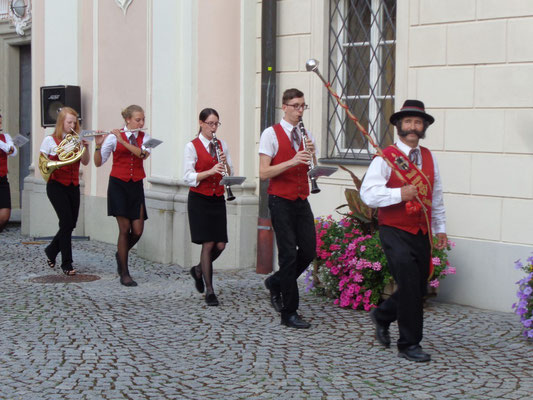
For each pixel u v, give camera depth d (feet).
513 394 15.57
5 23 46.85
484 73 22.94
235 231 29.73
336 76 27.86
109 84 35.91
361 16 27.12
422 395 15.51
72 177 28.14
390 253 17.61
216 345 19.08
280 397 15.42
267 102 28.73
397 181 17.54
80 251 34.14
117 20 35.17
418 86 24.50
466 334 20.15
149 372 16.98
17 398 15.34
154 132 32.07
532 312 19.54
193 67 30.17
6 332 20.16
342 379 16.49
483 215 23.11
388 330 19.20
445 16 23.75
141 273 29.04
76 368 17.24
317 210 27.91
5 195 31.37
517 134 22.29
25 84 47.70
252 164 30.04
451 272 22.74
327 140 28.04
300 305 23.43
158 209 31.14
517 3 22.16
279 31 28.91
